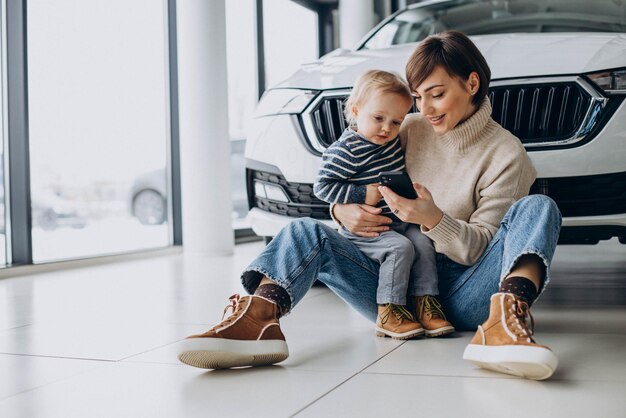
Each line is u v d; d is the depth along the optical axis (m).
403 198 1.43
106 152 4.11
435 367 1.34
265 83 5.80
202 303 2.28
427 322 1.60
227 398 1.16
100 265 3.79
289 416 1.05
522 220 1.35
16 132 3.50
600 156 2.03
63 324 1.93
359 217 1.57
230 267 3.53
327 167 1.58
